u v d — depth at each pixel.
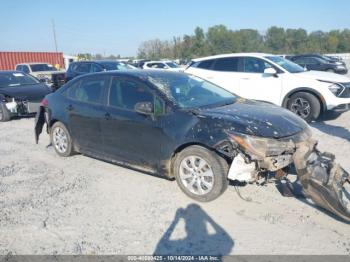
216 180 4.09
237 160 3.92
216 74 9.97
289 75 8.84
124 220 3.90
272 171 4.16
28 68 22.20
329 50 78.06
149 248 3.36
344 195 3.76
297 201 4.20
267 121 4.12
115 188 4.81
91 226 3.79
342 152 6.08
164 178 5.07
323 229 3.58
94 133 5.50
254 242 3.39
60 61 34.78
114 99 5.20
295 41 80.38
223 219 3.85
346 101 8.27
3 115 10.22
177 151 4.48
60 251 3.35
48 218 4.00
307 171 3.71
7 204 4.40
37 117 6.64
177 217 3.93
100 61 15.26
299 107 8.71
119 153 5.16
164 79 5.11
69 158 6.24
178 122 4.36
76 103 5.79
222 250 3.29
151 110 4.55
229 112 4.37
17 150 6.98
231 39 76.25
